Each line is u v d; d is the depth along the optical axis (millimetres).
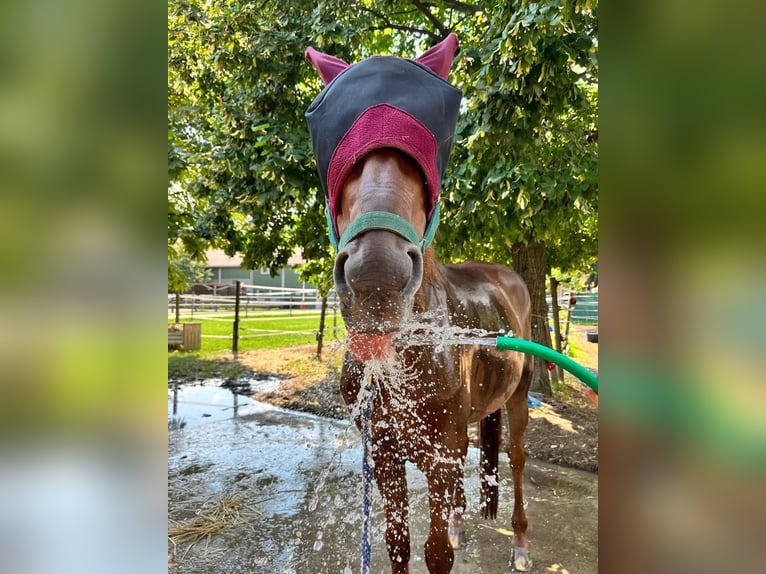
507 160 3232
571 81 2891
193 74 4805
